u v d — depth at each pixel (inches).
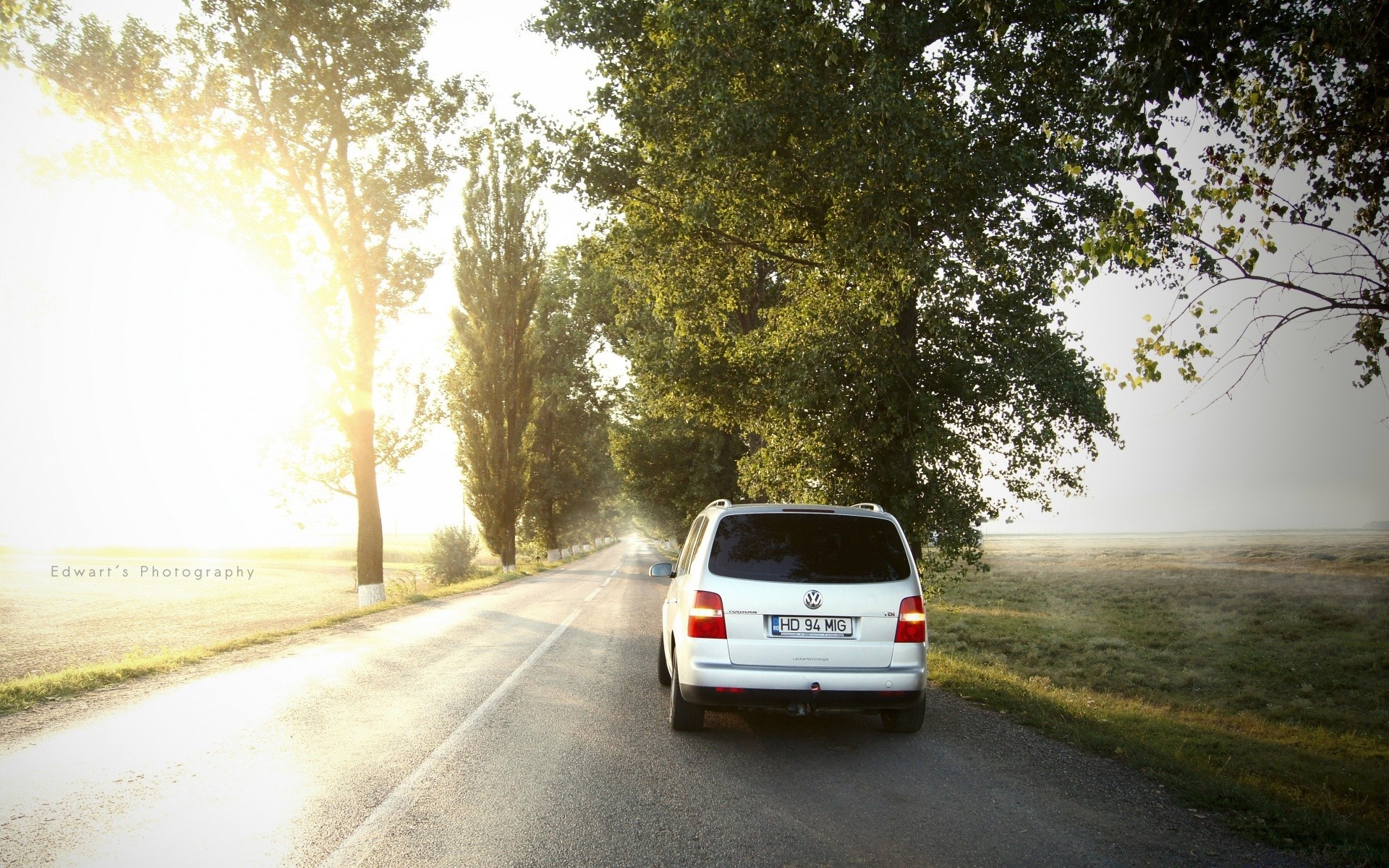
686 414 866.8
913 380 544.4
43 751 230.4
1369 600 1459.2
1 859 146.7
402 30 799.7
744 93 462.3
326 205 818.8
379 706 295.0
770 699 226.7
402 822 169.5
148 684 347.3
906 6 438.3
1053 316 542.9
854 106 410.0
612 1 560.7
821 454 546.9
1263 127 265.4
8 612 992.9
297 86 757.9
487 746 235.8
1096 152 431.8
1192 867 150.6
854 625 232.4
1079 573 2411.4
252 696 315.9
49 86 682.8
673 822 170.6
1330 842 165.3
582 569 1676.9
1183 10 235.5
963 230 462.9
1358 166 253.1
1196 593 1680.6
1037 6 422.0
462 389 1509.6
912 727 262.7
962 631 944.9
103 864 145.3
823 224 521.0
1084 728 283.7
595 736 250.2
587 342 1969.7
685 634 236.1
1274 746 332.8
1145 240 267.0
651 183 608.4
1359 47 221.1
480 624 590.6
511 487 1534.2
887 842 160.7
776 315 632.4
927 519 548.4
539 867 144.6
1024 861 151.8
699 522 318.0
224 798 185.8
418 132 842.8
